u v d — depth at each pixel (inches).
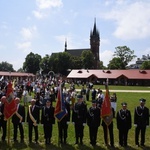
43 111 598.9
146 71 4242.1
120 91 2459.4
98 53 7667.3
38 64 6761.8
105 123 583.5
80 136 597.0
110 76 4281.5
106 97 591.8
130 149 562.6
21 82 2038.6
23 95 1318.9
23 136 613.3
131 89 2837.1
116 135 689.0
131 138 658.2
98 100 985.5
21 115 607.5
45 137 591.8
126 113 585.3
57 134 684.7
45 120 592.7
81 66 6235.2
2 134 664.4
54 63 6107.3
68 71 6082.7
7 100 589.3
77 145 583.5
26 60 6806.1
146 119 590.6
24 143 592.1
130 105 1327.5
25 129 726.5
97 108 598.9
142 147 578.2
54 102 1347.2
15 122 604.7
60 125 605.3
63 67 6077.8
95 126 585.9
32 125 599.2
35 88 1652.3
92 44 7632.9
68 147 567.2
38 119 603.8
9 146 566.6
